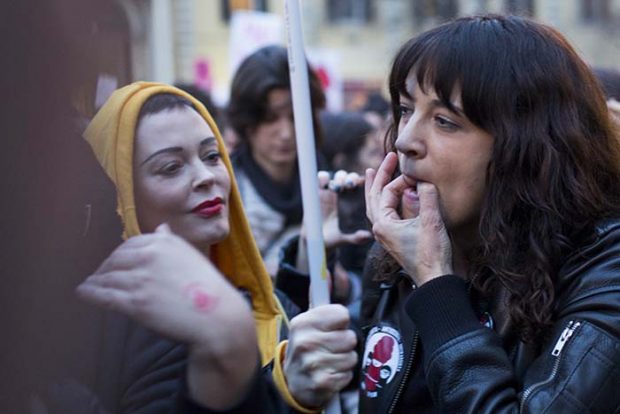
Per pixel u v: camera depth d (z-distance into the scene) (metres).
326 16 23.09
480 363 1.36
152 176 1.50
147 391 1.09
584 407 1.29
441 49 1.46
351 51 22.98
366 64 22.80
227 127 3.58
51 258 0.77
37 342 0.77
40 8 0.70
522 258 1.44
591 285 1.37
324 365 1.42
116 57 0.81
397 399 1.54
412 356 1.53
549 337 1.40
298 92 1.60
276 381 1.46
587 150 1.47
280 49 3.10
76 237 0.81
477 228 1.51
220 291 0.96
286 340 1.58
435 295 1.42
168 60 12.50
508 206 1.44
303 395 1.43
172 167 1.51
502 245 1.43
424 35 1.52
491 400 1.32
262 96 3.01
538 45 1.48
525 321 1.40
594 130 1.52
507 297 1.46
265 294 1.70
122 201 1.42
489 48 1.46
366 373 1.61
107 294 0.90
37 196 0.74
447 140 1.47
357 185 2.30
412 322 1.54
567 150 1.45
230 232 1.69
